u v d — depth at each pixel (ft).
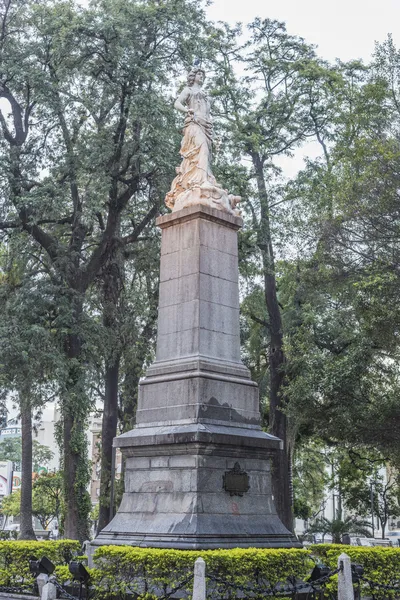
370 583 43.57
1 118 102.42
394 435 89.40
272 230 115.24
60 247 102.17
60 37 94.07
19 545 54.44
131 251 113.91
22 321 93.81
